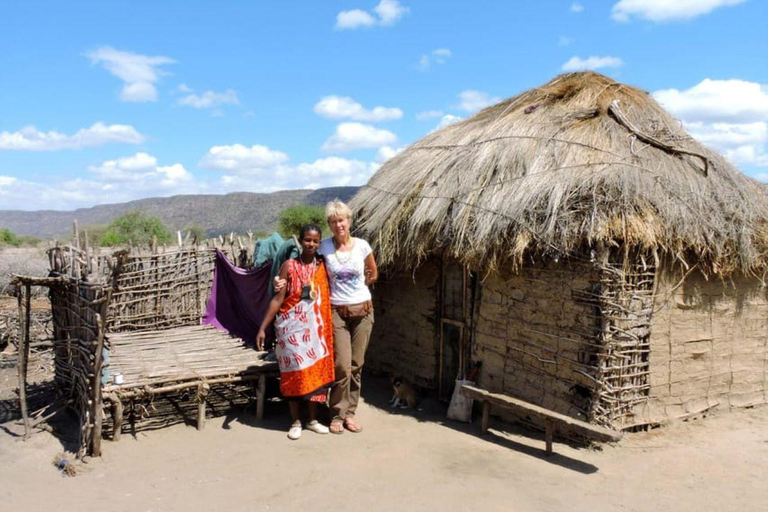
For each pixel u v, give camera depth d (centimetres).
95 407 520
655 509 428
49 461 517
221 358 682
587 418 551
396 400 699
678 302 597
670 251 571
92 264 543
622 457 524
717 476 486
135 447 549
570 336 570
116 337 798
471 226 600
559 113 696
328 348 576
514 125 695
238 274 842
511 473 492
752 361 671
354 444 562
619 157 604
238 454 534
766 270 659
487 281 655
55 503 435
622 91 733
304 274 569
